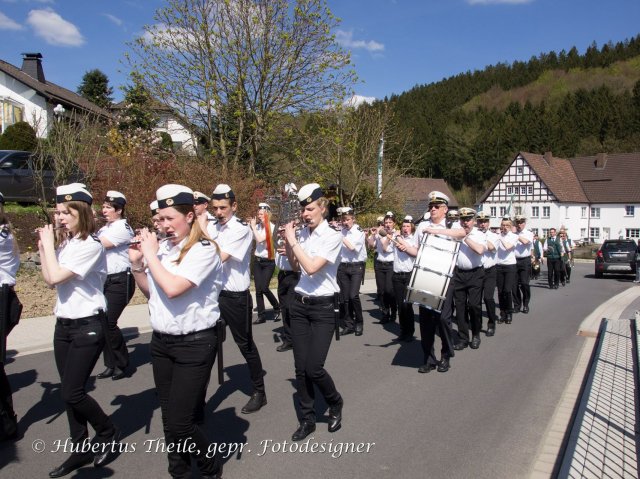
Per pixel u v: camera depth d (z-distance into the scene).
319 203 4.50
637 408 5.24
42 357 7.07
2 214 4.64
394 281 8.40
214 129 19.95
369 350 7.84
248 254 5.24
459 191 91.62
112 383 6.10
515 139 87.62
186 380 3.43
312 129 20.39
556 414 5.29
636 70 117.94
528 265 11.47
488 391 5.97
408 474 4.05
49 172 14.99
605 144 83.69
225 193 5.12
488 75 127.19
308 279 4.58
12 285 4.64
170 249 3.55
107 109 23.94
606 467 4.00
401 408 5.40
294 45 18.97
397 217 25.95
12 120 27.52
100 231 6.15
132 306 10.55
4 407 4.52
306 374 4.53
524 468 4.17
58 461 4.19
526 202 57.38
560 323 10.27
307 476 4.00
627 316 11.07
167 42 18.36
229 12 18.42
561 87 117.88
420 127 95.62
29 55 33.66
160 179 13.70
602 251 21.59
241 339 5.20
